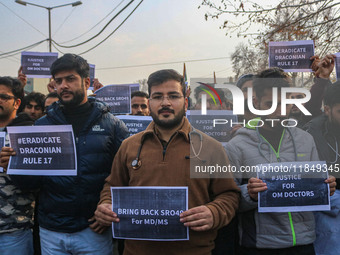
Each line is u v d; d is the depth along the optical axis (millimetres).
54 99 3662
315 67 3207
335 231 2037
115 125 2375
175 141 1913
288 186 1849
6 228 2299
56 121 2293
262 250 1981
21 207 2369
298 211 1845
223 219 1788
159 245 1832
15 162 2129
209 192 1982
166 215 1770
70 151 2061
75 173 2047
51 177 2189
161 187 1784
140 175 1899
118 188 1846
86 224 2193
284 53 3332
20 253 2393
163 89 1887
